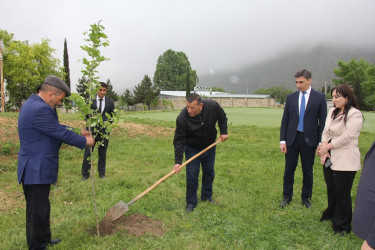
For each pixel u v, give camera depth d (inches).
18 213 179.2
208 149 195.8
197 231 160.4
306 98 192.7
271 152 400.2
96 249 139.0
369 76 1971.0
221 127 200.2
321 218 176.7
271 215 182.9
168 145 437.4
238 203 201.9
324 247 144.9
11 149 323.6
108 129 153.5
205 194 206.2
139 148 402.6
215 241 149.2
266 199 212.2
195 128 184.9
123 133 495.5
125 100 2600.9
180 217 179.2
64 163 302.2
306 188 200.7
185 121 185.6
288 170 200.4
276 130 607.5
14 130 378.6
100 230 160.2
